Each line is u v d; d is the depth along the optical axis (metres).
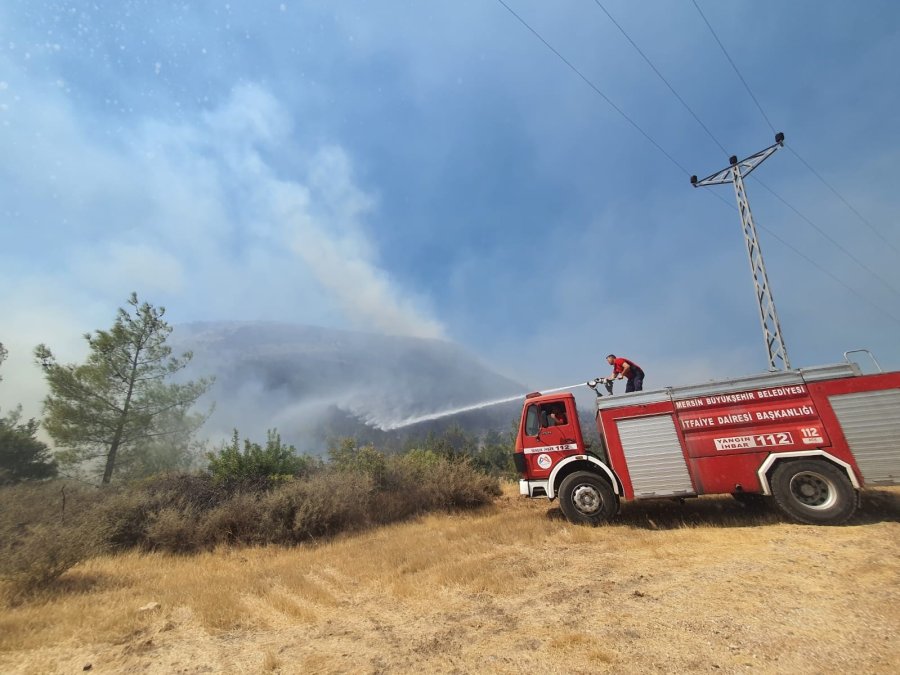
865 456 7.23
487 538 8.29
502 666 3.48
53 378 16.77
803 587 4.57
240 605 5.42
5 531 7.30
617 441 8.79
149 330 19.38
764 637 3.56
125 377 18.61
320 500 10.23
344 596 5.75
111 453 17.41
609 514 8.56
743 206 14.99
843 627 3.62
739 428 8.05
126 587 6.48
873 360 7.59
